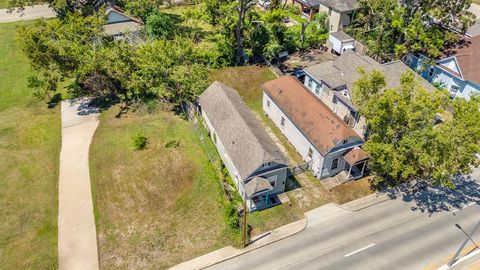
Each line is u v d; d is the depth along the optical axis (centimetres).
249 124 3553
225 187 3384
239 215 3167
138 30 5778
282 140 4075
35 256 2902
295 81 4222
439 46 4769
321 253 2881
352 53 4547
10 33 6378
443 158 2903
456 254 2703
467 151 2831
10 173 3650
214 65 5269
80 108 4612
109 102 4712
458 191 3422
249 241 2983
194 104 4384
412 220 3145
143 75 4369
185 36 6053
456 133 2838
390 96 2964
